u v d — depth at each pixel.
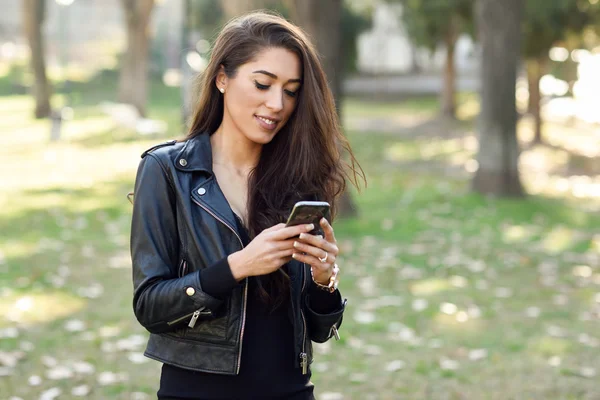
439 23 28.98
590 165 20.97
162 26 60.34
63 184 16.22
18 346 6.48
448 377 6.04
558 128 30.06
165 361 2.59
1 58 55.94
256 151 2.76
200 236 2.59
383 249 10.55
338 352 6.56
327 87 2.74
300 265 2.70
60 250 10.27
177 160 2.64
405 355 6.52
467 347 6.76
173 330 2.58
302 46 2.66
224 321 2.55
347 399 5.56
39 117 31.86
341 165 2.81
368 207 13.91
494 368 6.27
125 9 32.25
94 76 49.97
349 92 47.97
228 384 2.59
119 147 22.92
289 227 2.45
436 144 25.89
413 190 16.03
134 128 26.56
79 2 68.06
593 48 25.03
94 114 32.59
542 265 9.85
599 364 6.40
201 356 2.56
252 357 2.61
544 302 8.23
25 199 14.27
